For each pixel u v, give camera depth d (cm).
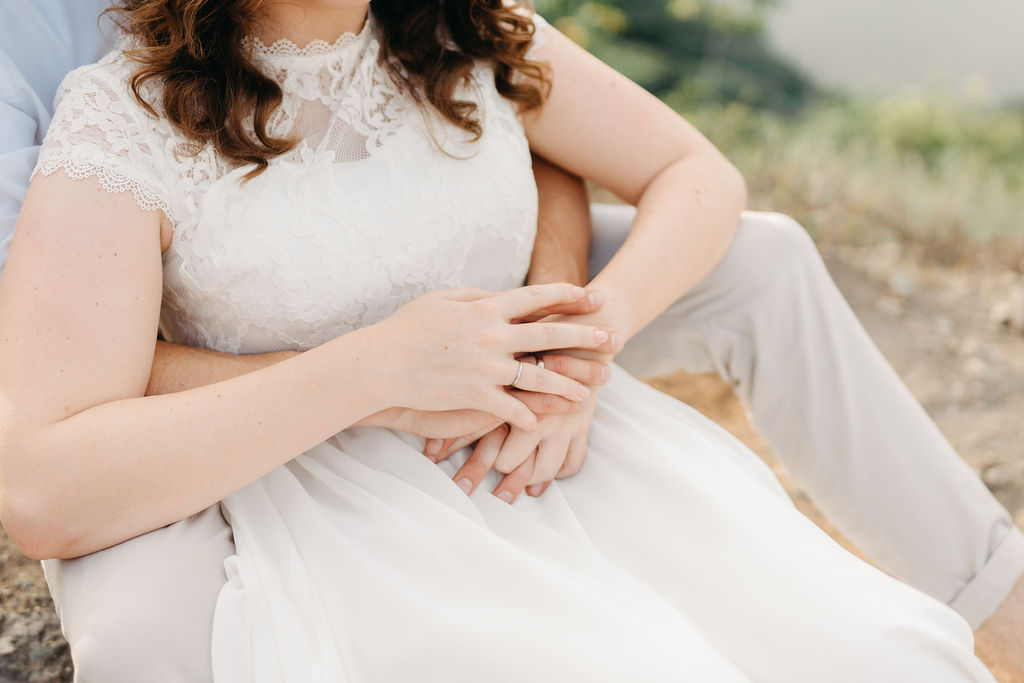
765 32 547
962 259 380
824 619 119
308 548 127
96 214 125
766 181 421
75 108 130
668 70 503
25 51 154
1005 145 478
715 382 287
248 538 128
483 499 141
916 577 178
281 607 121
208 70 137
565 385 142
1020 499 252
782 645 120
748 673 122
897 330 326
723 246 172
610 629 116
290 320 144
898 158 461
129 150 129
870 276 359
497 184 154
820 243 377
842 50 571
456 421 142
